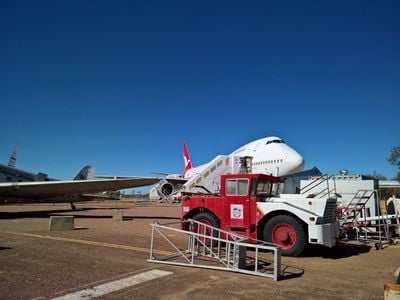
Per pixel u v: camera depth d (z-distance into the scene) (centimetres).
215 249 861
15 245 857
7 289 470
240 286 509
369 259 770
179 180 3884
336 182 1402
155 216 2058
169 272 588
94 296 443
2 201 2175
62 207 3484
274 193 964
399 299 282
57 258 695
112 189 2103
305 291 491
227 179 898
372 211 1316
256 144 2658
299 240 789
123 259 696
